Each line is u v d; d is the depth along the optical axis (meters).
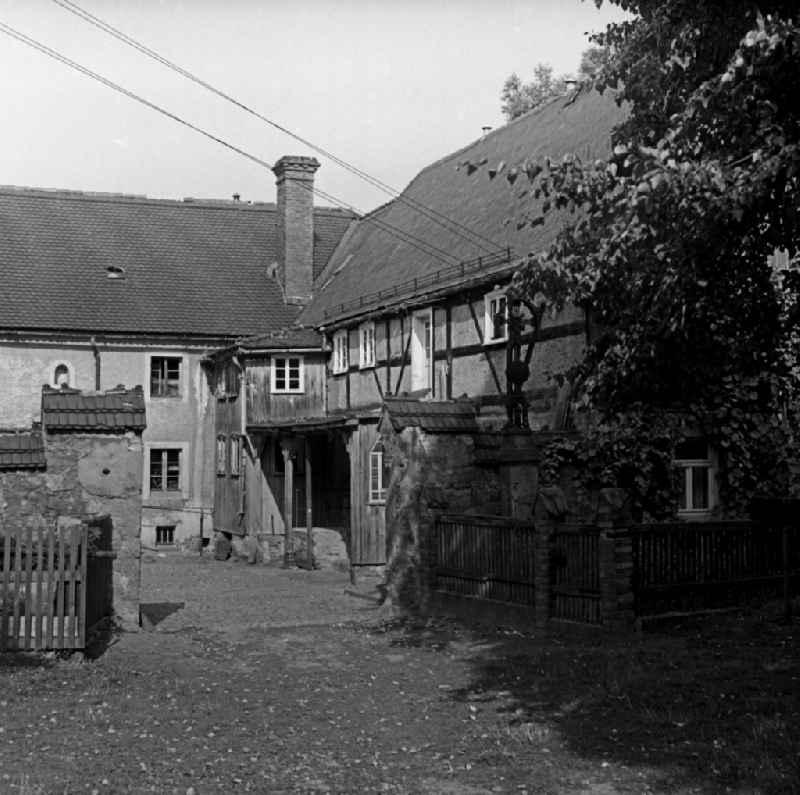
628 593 12.16
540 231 20.22
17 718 8.75
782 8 9.04
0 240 33.41
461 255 23.34
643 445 16.14
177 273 34.34
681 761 7.23
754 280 10.49
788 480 16.86
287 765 7.48
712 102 8.68
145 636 13.34
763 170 7.93
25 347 30.80
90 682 10.29
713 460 16.81
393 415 15.91
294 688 10.13
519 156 25.92
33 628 11.41
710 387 11.89
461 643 12.66
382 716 8.92
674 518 16.23
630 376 10.62
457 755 7.67
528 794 6.77
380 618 15.44
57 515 13.52
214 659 11.82
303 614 16.72
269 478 29.22
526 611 13.44
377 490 23.59
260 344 28.91
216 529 31.34
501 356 19.91
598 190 9.54
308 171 34.97
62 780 7.09
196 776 7.21
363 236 34.38
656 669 10.02
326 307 31.05
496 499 16.14
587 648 11.55
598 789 6.80
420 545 15.75
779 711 8.31
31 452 13.48
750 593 13.12
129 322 31.73
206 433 32.50
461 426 16.08
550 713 8.73
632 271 9.43
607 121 22.47
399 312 24.45
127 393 14.12
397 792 6.86
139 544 13.84
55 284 32.34
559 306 9.98
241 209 37.88
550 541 13.09
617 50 10.72
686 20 9.62
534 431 17.08
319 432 25.67
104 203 36.16
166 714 9.00
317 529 27.17
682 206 8.22
